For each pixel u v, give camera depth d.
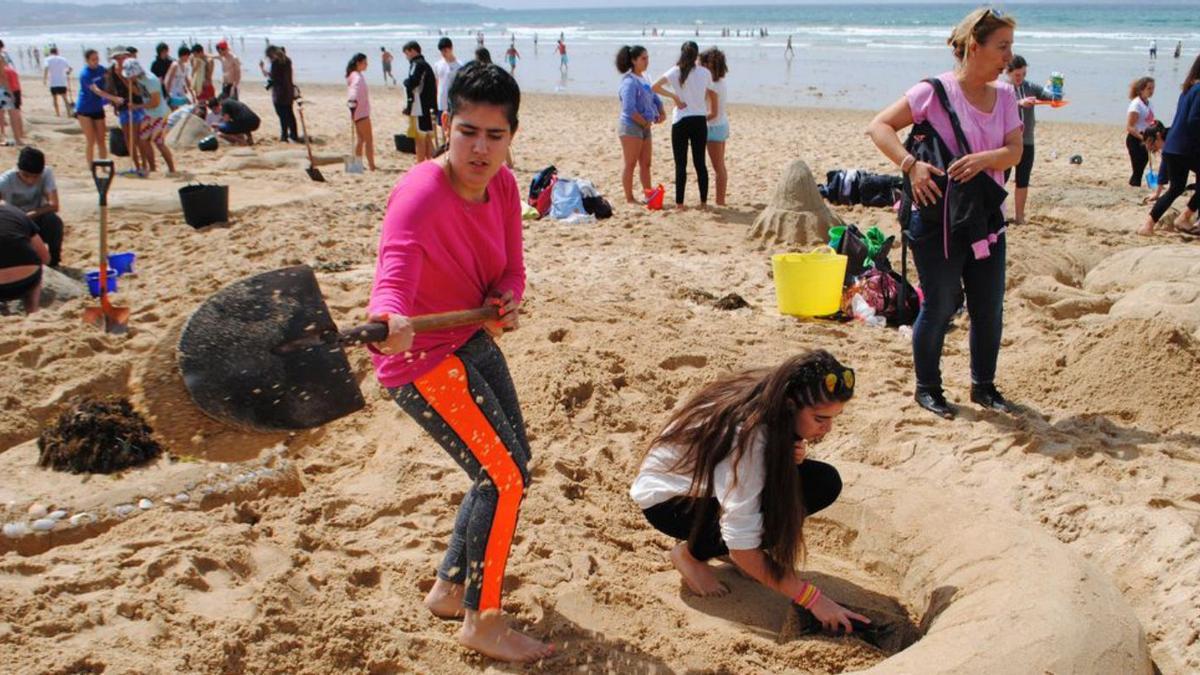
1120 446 4.83
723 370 5.79
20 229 6.96
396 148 16.27
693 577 3.69
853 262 7.59
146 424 4.74
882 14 131.75
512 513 3.12
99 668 2.98
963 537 3.62
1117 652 2.89
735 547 3.29
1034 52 44.25
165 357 2.95
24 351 5.69
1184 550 3.82
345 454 4.87
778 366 3.22
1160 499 4.27
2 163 14.04
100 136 13.65
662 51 56.97
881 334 6.64
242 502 4.21
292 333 2.95
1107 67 36.41
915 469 4.82
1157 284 6.70
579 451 4.82
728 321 6.88
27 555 3.88
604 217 10.64
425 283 2.99
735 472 3.22
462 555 3.37
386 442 4.96
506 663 3.21
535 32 94.25
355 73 13.78
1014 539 3.49
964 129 4.86
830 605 3.38
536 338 6.06
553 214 10.56
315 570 3.65
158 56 18.33
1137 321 5.49
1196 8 140.38
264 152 15.12
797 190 9.49
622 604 3.56
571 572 3.72
